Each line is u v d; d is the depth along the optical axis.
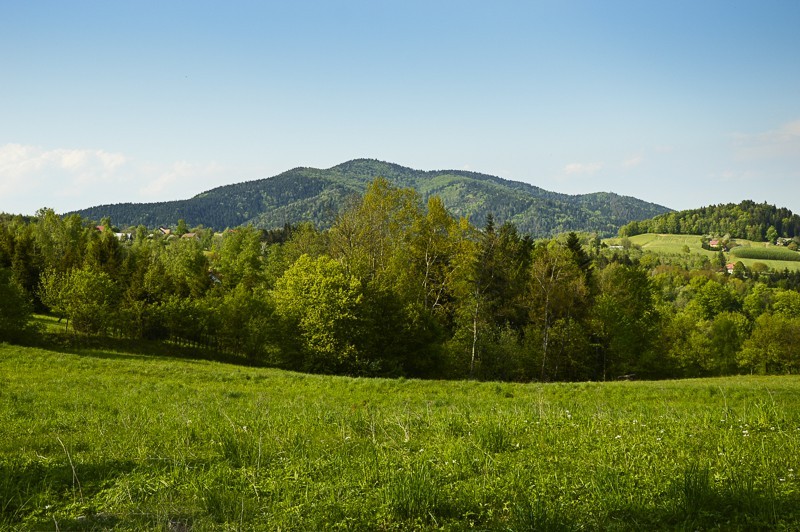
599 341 59.25
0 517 7.04
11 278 54.75
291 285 49.69
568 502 7.03
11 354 38.00
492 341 51.28
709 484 7.16
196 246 146.25
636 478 7.73
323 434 11.97
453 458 9.23
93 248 92.50
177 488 8.03
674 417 13.38
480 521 6.79
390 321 50.22
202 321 62.31
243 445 10.50
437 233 57.66
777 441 9.68
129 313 62.09
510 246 65.06
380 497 7.38
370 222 55.97
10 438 11.50
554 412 14.26
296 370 48.31
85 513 7.26
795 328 71.31
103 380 27.61
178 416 14.77
